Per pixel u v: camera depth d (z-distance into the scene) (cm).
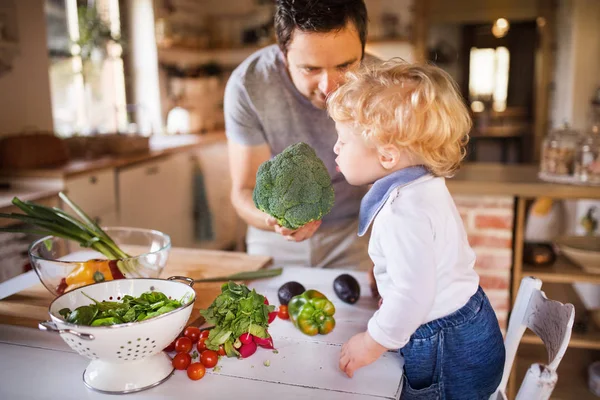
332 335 109
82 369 97
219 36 522
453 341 100
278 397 87
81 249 158
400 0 469
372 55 166
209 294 124
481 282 222
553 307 102
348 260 184
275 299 125
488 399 111
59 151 296
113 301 98
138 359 89
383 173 104
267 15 509
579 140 223
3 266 220
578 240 234
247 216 168
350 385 91
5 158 273
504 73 489
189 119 457
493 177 229
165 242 134
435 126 95
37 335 108
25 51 310
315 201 121
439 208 98
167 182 369
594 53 395
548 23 454
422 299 92
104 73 411
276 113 167
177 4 468
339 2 129
